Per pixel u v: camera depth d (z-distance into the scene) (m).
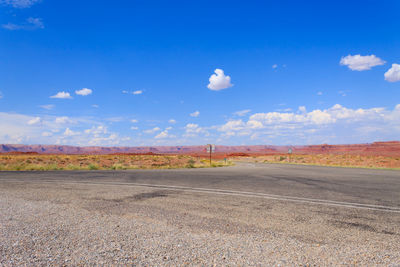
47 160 39.69
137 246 3.48
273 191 8.88
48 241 3.66
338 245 3.58
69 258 3.09
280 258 3.12
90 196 7.55
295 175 16.36
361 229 4.36
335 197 7.71
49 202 6.56
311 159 59.97
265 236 3.93
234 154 157.00
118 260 3.04
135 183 11.12
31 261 3.01
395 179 14.03
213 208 5.95
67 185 10.26
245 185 10.61
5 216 5.08
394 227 4.50
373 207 6.23
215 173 17.88
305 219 4.99
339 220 4.95
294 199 7.27
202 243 3.61
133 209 5.78
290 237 3.89
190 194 8.05
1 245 3.50
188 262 2.99
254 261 3.03
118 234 3.97
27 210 5.61
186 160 46.72
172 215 5.23
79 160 41.34
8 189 8.99
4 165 24.78
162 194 8.04
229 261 3.03
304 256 3.19
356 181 12.71
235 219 4.94
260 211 5.66
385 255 3.24
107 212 5.46
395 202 6.96
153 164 36.72
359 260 3.08
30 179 12.72
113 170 21.25
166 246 3.49
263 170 22.56
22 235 3.91
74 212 5.44
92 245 3.51
